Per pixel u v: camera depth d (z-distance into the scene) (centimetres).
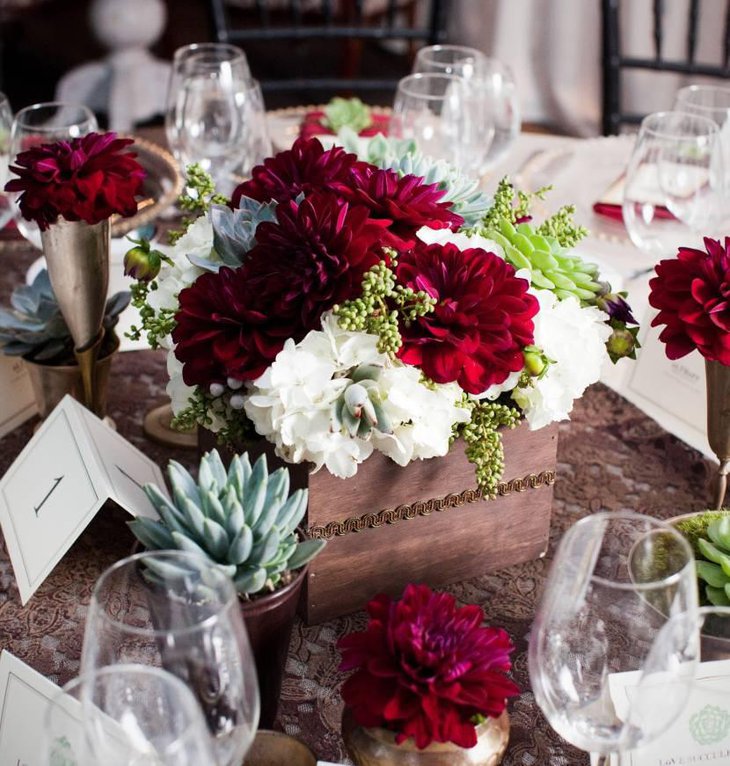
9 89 340
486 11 306
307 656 78
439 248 73
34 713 69
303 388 69
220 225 76
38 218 88
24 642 79
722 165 118
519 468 84
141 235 122
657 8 188
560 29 295
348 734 64
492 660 63
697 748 66
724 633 66
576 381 75
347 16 303
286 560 67
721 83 270
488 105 132
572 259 83
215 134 129
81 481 80
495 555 87
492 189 134
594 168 142
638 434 104
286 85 194
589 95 301
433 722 61
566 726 62
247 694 56
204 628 53
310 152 83
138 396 107
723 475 90
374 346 70
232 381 72
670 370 100
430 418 71
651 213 117
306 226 71
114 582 59
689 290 80
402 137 129
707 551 75
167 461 98
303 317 70
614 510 94
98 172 88
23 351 95
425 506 81
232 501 65
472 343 70
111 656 58
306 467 75
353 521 78
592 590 60
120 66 310
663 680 57
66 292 91
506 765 70
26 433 101
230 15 307
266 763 64
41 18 363
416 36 200
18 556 83
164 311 78
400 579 83
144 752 53
